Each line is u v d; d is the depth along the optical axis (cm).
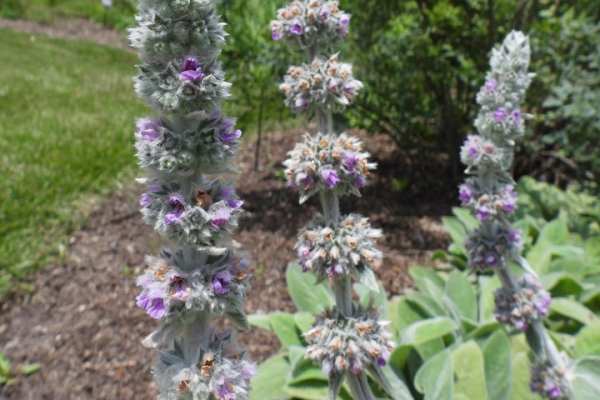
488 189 308
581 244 540
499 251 312
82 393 409
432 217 665
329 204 247
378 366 257
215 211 167
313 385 347
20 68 1210
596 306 445
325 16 239
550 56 620
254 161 830
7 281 528
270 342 460
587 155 610
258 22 640
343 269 237
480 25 625
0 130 827
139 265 564
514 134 301
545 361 313
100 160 766
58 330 477
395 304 435
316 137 239
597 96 540
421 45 627
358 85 241
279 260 564
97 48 1517
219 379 170
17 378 423
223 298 173
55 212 645
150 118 174
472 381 324
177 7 158
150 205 173
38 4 1964
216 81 162
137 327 477
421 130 718
